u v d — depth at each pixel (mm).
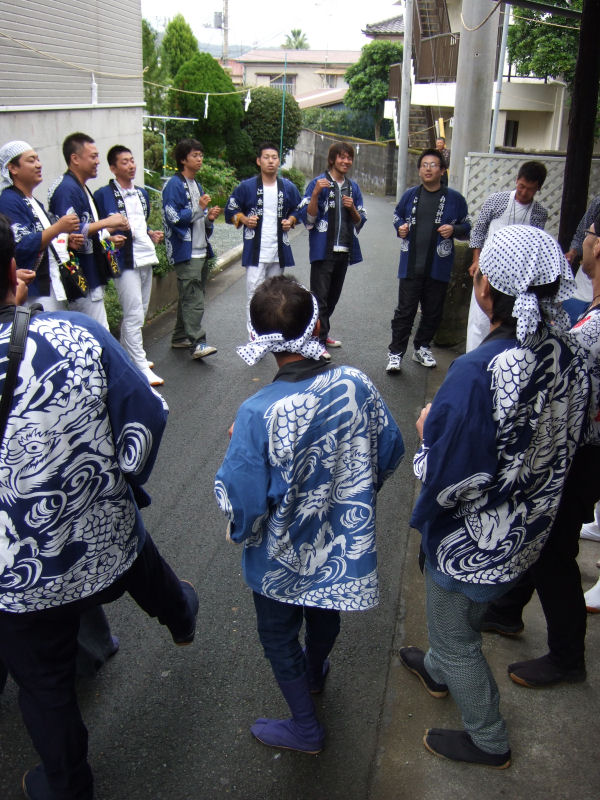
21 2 7195
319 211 6184
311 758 2414
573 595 2559
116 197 5402
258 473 1989
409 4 16656
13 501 1813
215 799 2270
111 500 1994
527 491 2068
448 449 1919
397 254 11609
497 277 1899
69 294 4723
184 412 5172
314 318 2043
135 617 3088
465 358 1961
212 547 3592
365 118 31672
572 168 4297
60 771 2031
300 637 2992
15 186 4328
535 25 15039
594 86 4113
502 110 20062
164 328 7258
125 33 9867
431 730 2453
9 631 1944
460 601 2197
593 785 2303
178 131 16359
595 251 2340
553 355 1947
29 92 7520
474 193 7449
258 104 18266
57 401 1806
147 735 2502
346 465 2115
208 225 6133
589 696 2656
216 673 2785
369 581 2186
